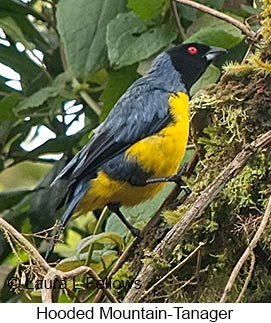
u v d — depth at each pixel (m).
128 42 11.45
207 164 9.80
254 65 9.72
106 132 11.48
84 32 11.84
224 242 9.58
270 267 9.50
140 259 9.95
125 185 11.38
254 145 8.78
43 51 13.94
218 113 9.92
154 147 11.33
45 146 13.41
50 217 12.84
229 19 10.30
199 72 12.03
